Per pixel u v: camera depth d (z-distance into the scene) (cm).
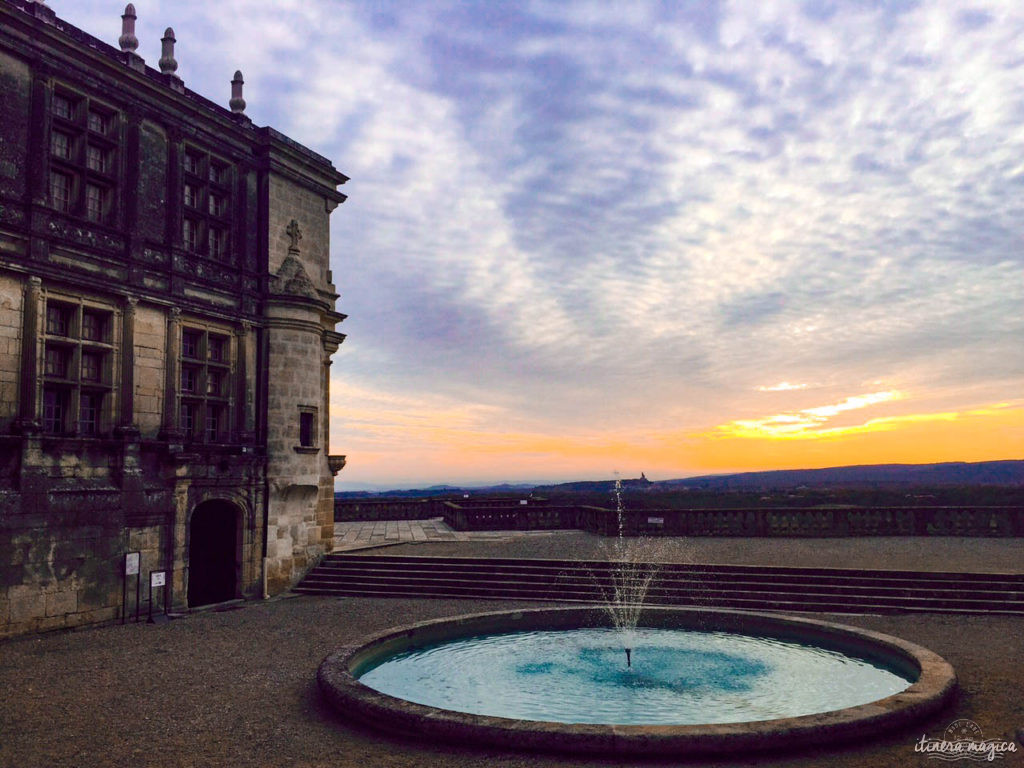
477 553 2525
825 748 849
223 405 2234
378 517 4538
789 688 1120
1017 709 991
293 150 2477
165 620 1828
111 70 1894
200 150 2189
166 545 1950
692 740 826
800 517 3102
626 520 3189
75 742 910
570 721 969
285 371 2369
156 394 2002
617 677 1190
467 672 1230
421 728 901
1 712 1040
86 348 1834
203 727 963
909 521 3095
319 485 2589
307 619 1792
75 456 1759
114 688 1166
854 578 1928
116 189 1917
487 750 865
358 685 1028
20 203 1673
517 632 1566
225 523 2223
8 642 1548
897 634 1510
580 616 1636
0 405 1616
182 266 2086
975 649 1361
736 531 3130
